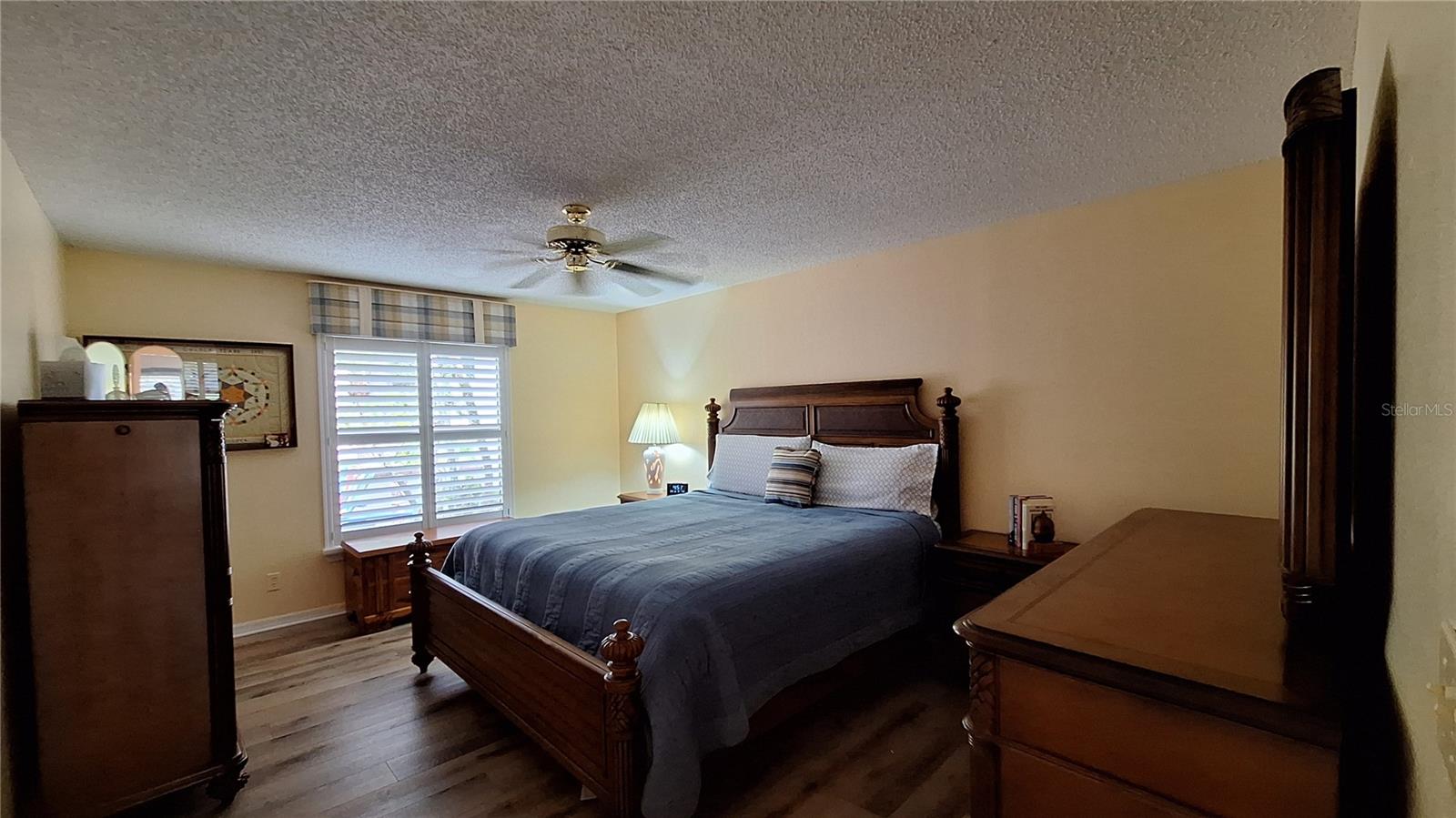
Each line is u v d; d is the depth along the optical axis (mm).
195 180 2312
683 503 3652
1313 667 866
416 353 4453
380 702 2768
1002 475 3119
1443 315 677
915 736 2395
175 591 2025
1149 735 885
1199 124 2008
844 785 2084
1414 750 769
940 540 2979
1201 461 2502
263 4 1320
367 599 3727
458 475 4648
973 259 3197
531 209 2711
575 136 2014
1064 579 1383
